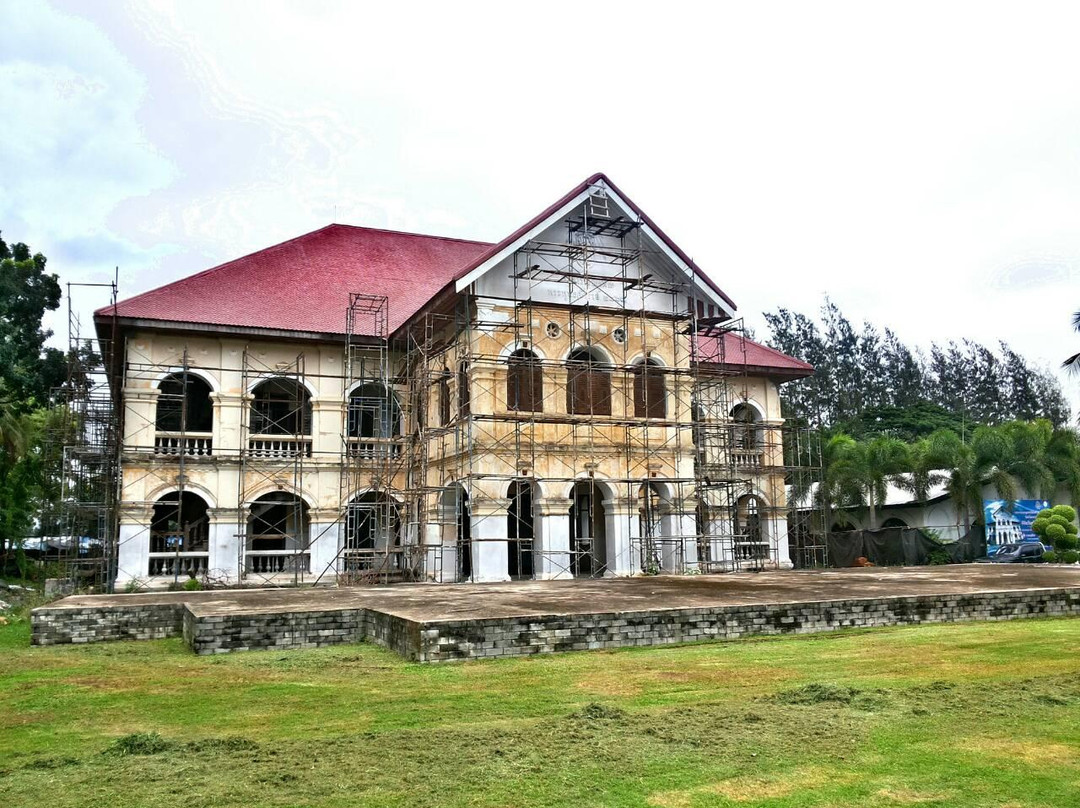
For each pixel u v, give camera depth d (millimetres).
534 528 25078
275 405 30234
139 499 25781
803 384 76438
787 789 5758
